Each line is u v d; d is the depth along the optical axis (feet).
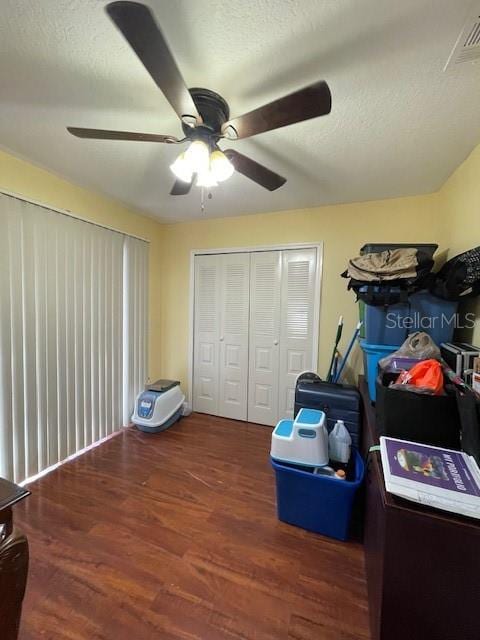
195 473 7.19
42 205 6.74
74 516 5.65
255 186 7.47
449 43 3.32
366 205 8.54
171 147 5.74
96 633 3.65
